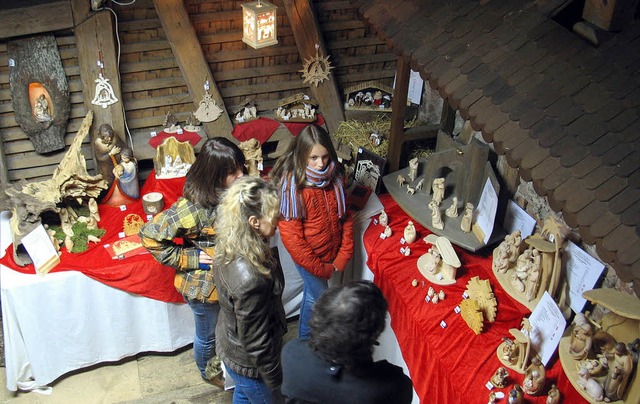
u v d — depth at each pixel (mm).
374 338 2166
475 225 4066
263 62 5164
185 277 3760
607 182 2834
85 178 4285
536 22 3594
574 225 2867
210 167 3393
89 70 4562
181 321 4465
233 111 5156
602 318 3172
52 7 4297
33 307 4020
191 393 4359
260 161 4777
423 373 3635
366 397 2207
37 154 4742
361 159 4691
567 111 3152
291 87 5270
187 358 4617
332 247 4074
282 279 3186
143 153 4875
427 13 4086
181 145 4809
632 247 2621
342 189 3971
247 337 3047
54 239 4129
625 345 2900
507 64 3512
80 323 4211
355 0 4590
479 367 3316
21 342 4137
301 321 4348
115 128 4781
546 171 3033
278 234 4422
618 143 2922
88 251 4168
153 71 4883
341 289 2191
